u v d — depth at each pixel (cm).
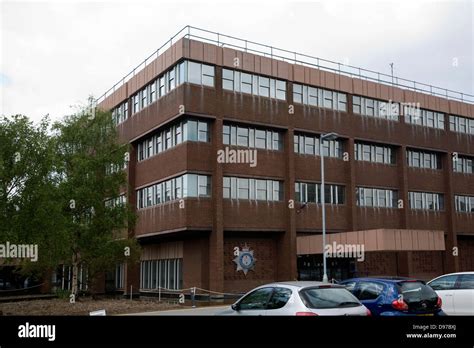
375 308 1449
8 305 3238
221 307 2944
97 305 3091
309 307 1144
